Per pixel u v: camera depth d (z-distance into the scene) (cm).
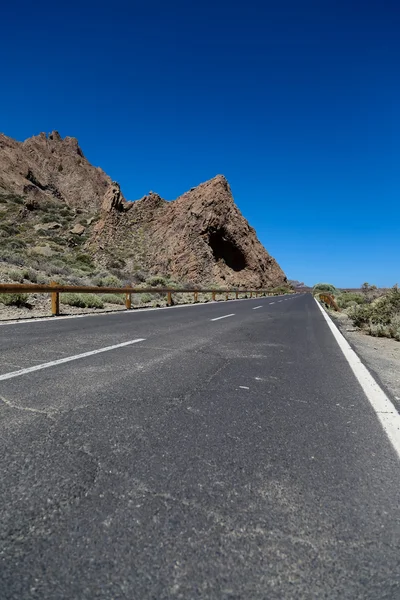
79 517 199
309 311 2108
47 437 300
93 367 546
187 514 204
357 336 1112
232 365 593
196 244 6312
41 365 549
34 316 1278
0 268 1972
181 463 263
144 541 182
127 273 4697
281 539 186
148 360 609
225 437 311
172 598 150
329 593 155
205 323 1234
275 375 536
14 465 253
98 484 232
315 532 193
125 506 209
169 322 1231
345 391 466
